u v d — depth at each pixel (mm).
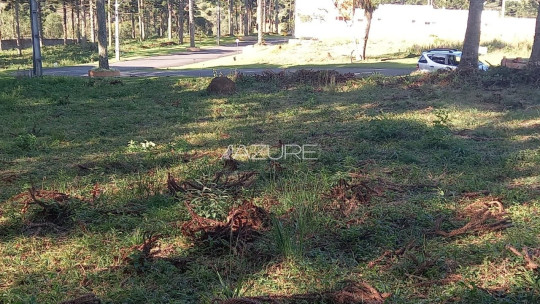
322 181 8297
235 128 13781
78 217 7023
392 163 9742
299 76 22750
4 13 80625
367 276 5270
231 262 5547
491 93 18656
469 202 7578
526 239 6066
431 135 11367
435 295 4863
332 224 6727
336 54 37906
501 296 4793
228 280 5188
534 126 13219
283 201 7434
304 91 20703
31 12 25688
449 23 50562
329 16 52469
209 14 101312
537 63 21406
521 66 23406
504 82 19969
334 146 11375
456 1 89250
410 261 5543
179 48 58750
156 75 29391
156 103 18703
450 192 8000
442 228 6625
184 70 32844
